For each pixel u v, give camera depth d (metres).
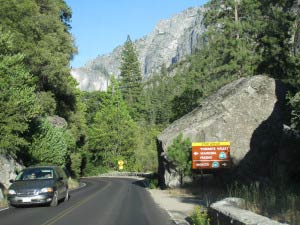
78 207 20.78
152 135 107.38
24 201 20.14
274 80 32.50
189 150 31.34
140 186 43.22
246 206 13.60
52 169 22.50
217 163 27.41
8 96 26.39
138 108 131.88
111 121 101.38
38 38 38.25
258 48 50.69
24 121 27.39
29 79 29.08
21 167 31.05
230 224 10.30
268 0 52.34
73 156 55.47
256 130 31.17
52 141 35.53
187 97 58.16
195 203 23.05
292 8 49.62
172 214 18.02
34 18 37.97
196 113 34.94
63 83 45.16
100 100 122.50
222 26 53.72
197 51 62.88
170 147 31.69
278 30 46.84
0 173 27.25
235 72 51.69
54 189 21.05
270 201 14.52
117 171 97.94
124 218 16.59
